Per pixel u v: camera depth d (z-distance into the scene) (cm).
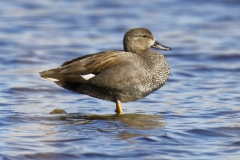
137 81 1288
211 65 1945
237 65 1947
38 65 1934
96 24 2642
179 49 2205
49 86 1595
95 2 3117
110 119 1259
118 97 1319
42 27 2572
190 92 1552
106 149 1023
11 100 1434
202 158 987
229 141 1085
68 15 2816
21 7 2981
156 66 1308
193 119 1250
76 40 2339
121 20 2722
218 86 1625
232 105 1381
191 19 2745
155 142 1070
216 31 2511
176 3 3105
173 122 1224
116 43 2302
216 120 1237
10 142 1055
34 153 998
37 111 1320
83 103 1426
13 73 1781
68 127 1176
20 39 2334
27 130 1143
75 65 1305
